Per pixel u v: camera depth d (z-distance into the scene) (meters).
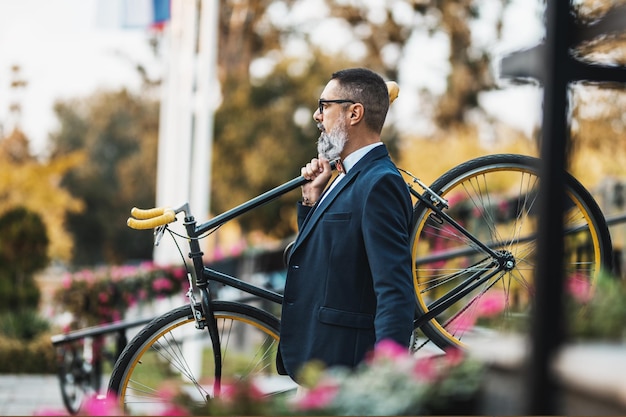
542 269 2.05
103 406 2.48
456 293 3.68
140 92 35.66
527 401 2.09
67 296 9.99
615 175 8.94
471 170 3.73
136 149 36.03
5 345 11.27
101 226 35.41
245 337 9.56
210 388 3.61
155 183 34.62
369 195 3.27
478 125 26.66
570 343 2.31
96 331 6.33
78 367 7.88
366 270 3.32
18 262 15.08
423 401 2.22
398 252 3.21
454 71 26.30
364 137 3.50
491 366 2.34
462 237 3.80
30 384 9.83
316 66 26.98
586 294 2.58
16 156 27.70
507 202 7.50
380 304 3.14
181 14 12.38
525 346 2.20
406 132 27.08
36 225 15.07
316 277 3.37
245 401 2.29
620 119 8.06
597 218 3.64
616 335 2.35
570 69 2.10
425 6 26.64
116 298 9.96
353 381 2.29
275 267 13.66
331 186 3.52
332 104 3.52
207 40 11.94
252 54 28.00
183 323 3.57
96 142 36.03
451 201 8.82
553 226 2.04
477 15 26.20
